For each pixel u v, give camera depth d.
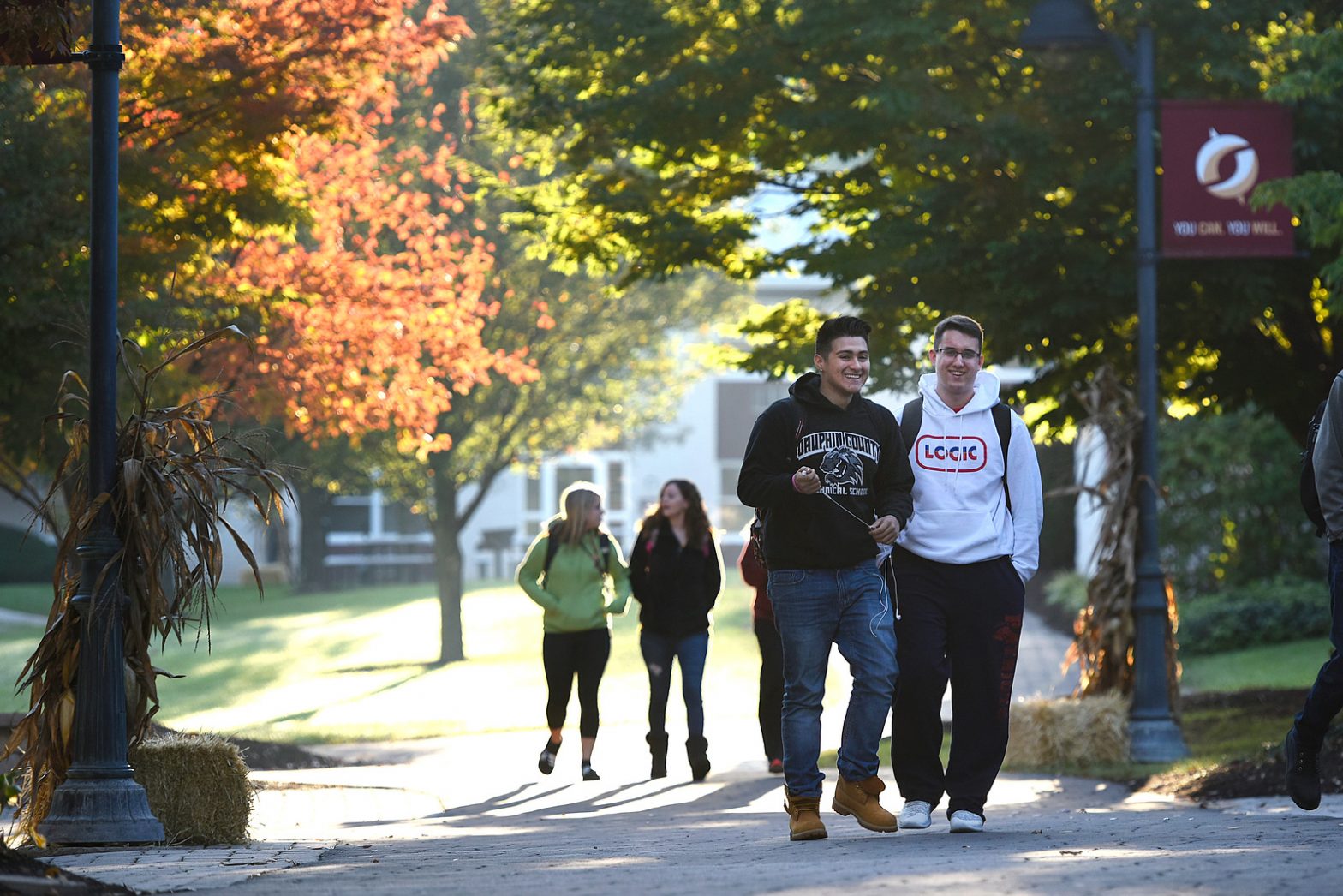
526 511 186.62
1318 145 51.81
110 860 23.03
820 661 23.88
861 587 23.84
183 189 50.94
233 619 140.62
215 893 16.75
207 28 50.44
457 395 99.00
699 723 43.91
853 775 24.05
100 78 29.08
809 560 23.61
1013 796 40.28
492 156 91.31
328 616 138.12
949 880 15.86
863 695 23.86
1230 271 52.88
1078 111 53.19
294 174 58.03
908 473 24.12
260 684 98.88
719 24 58.31
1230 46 53.03
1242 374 59.16
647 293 103.19
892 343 59.78
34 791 29.02
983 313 54.09
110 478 29.00
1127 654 50.03
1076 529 126.88
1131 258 53.62
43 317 45.59
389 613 134.88
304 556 171.75
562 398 105.69
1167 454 96.50
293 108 51.44
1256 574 97.06
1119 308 53.78
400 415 63.12
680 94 57.12
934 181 56.84
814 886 15.70
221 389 58.16
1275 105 47.69
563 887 16.48
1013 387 59.38
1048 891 14.96
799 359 61.62
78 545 28.97
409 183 80.94
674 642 44.34
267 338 59.50
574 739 61.94
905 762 24.88
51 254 45.38
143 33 49.06
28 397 48.59
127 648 29.08
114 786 27.86
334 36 51.53
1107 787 41.75
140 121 50.84
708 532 44.31
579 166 61.62
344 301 60.94
